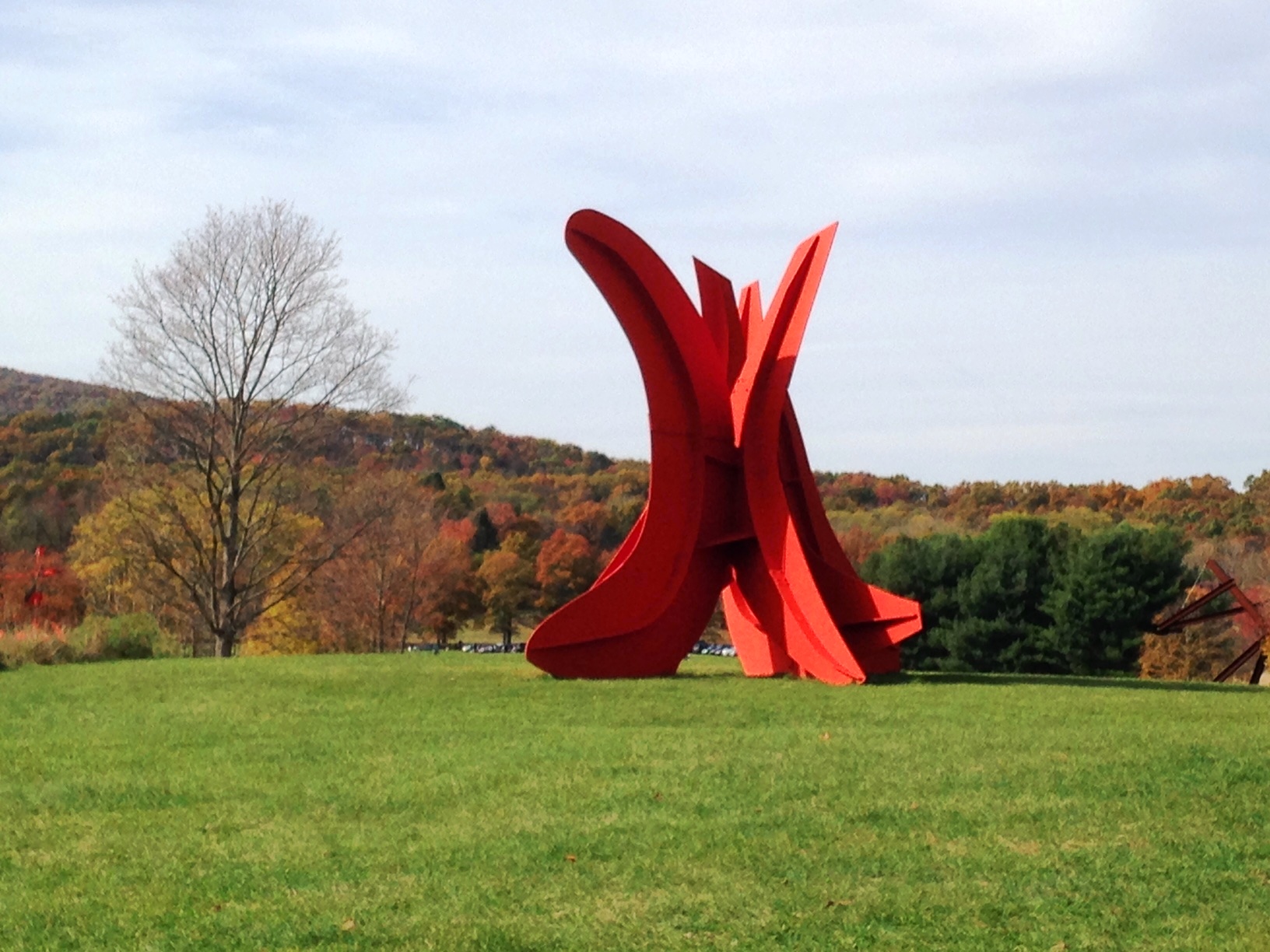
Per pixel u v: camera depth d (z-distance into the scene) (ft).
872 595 56.08
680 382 56.95
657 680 54.19
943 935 20.44
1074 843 25.36
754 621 59.26
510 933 20.53
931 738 37.27
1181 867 23.84
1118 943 20.04
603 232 54.95
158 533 114.01
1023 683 54.70
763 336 56.18
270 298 100.83
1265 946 19.86
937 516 256.11
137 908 22.04
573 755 34.99
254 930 20.83
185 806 29.63
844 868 23.89
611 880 23.27
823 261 55.06
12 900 22.67
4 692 52.44
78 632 77.87
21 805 29.96
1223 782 30.48
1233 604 136.98
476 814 28.27
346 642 153.99
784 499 55.83
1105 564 122.72
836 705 45.06
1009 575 128.26
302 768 33.88
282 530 122.52
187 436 101.91
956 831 26.30
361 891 22.81
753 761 33.60
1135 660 124.26
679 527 56.54
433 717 42.80
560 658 54.90
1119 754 34.06
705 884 23.06
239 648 145.28
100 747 37.76
